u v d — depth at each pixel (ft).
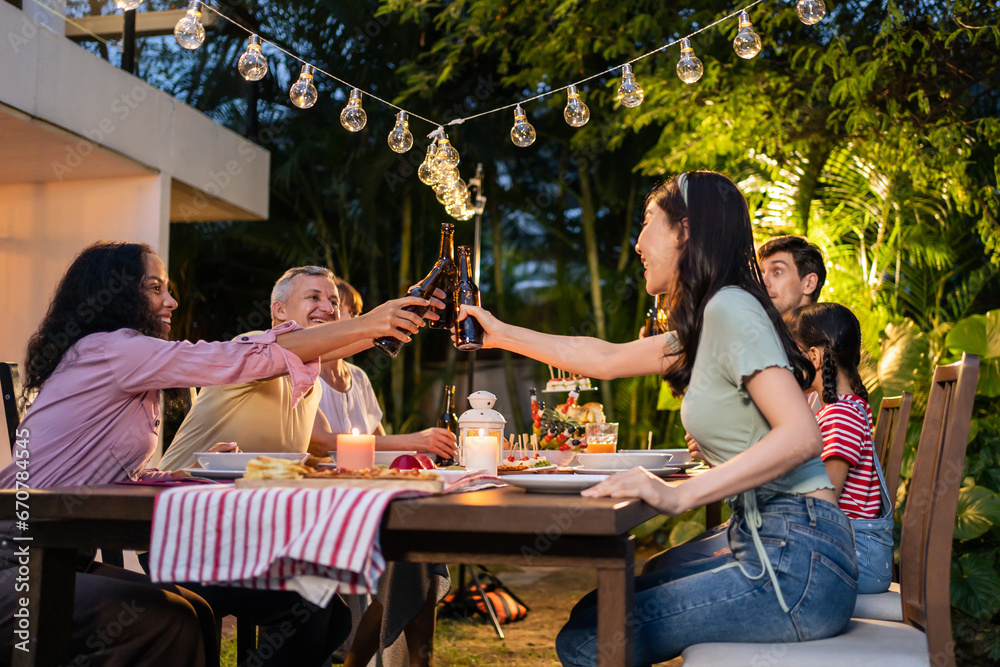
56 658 4.40
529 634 11.20
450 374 25.84
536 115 26.27
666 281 5.24
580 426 8.15
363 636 7.04
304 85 7.76
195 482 4.89
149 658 5.02
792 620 4.44
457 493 4.36
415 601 6.64
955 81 15.83
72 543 4.30
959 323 13.35
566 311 25.44
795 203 17.58
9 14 10.60
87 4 14.20
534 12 19.65
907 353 13.51
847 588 4.55
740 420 4.56
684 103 17.79
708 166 18.56
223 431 7.61
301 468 4.25
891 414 7.57
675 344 6.22
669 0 18.21
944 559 4.86
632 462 5.51
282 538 3.76
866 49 15.25
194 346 5.70
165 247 13.57
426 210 26.12
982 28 13.87
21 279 13.92
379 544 3.79
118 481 5.32
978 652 10.62
